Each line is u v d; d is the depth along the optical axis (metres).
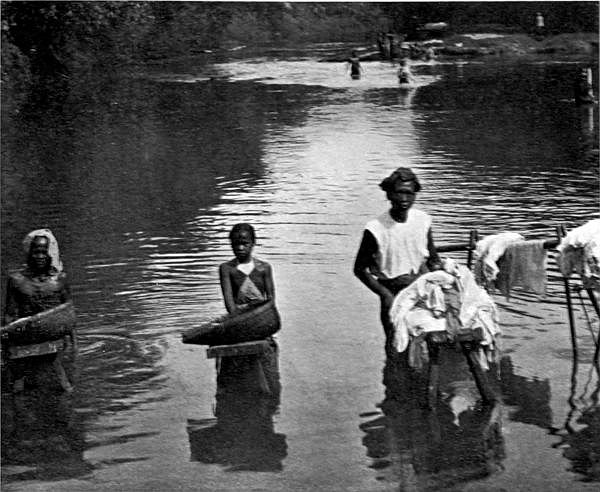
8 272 10.19
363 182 15.84
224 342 7.11
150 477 5.75
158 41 52.91
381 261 7.55
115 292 9.45
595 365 7.38
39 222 12.94
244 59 51.53
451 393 6.93
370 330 8.29
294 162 18.20
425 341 7.13
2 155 19.48
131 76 41.00
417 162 17.84
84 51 42.38
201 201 14.36
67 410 6.77
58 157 19.23
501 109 26.64
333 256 10.77
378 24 70.88
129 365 7.56
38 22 36.75
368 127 23.36
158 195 14.91
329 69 44.09
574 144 19.75
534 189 14.84
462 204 13.64
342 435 6.25
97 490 5.59
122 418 6.62
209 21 60.28
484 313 6.76
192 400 6.90
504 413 6.54
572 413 6.51
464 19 63.09
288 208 13.70
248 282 7.55
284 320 8.55
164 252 11.08
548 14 58.66
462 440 6.13
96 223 12.80
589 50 49.31
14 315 7.55
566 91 31.03
